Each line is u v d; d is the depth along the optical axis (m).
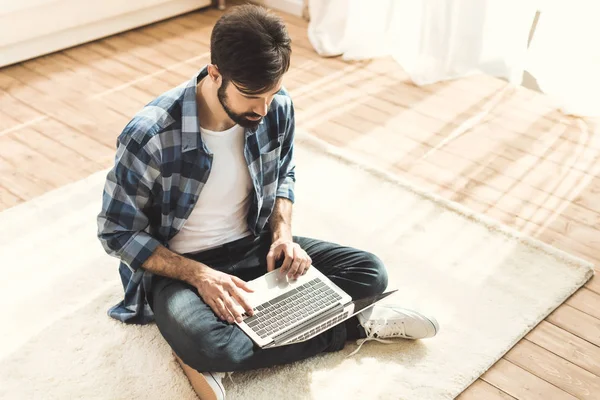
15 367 1.68
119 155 1.47
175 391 1.62
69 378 1.65
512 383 1.70
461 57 3.05
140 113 1.48
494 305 1.90
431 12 2.92
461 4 2.93
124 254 1.54
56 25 3.01
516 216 2.27
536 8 2.88
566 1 2.73
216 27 1.33
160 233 1.60
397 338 1.78
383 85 3.00
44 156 2.47
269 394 1.61
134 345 1.74
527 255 2.08
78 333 1.77
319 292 1.63
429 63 3.02
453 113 2.81
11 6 2.82
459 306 1.89
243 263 1.70
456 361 1.73
